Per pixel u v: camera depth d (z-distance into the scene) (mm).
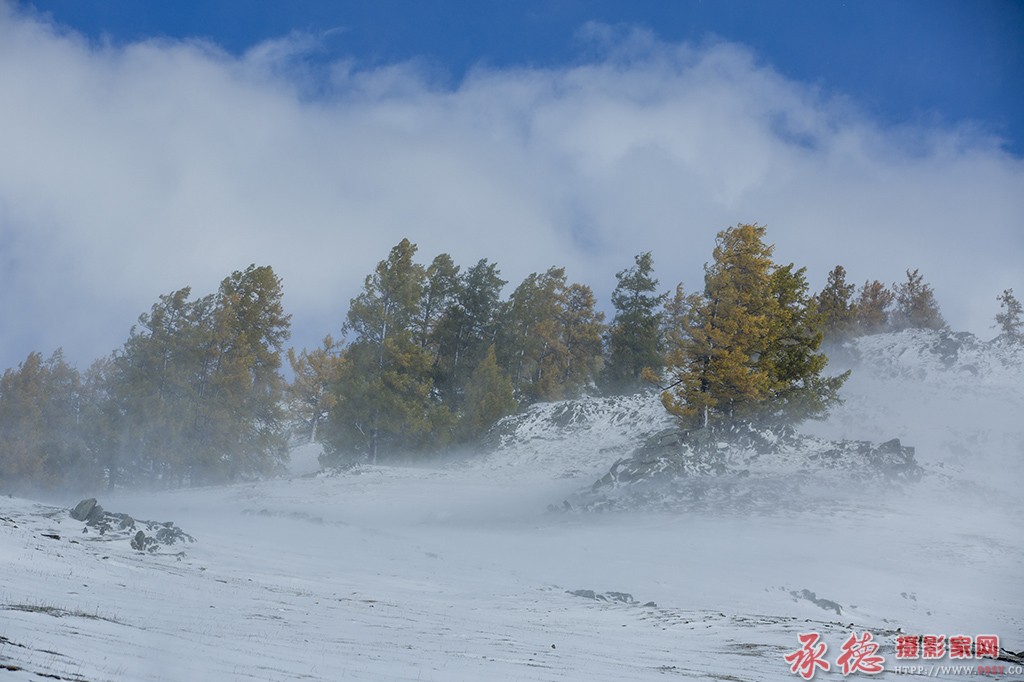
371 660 12109
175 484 68875
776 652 16484
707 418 56594
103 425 66750
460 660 13008
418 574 25469
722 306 56719
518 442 66125
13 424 68875
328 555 27062
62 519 24109
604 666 13641
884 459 49562
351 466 61312
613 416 67062
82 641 10234
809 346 58812
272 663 10805
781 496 45656
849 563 32625
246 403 69000
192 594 17078
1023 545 36656
